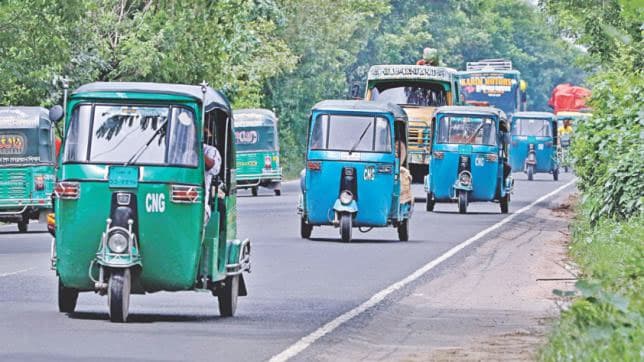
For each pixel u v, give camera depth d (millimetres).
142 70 83812
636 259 35719
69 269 33344
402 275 46031
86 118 33719
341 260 51281
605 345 25203
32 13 72125
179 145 33469
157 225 32969
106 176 32938
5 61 73312
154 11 86188
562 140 141250
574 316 28281
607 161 59031
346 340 30531
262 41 124438
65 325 32125
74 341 29438
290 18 143250
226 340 30062
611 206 55125
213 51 86125
